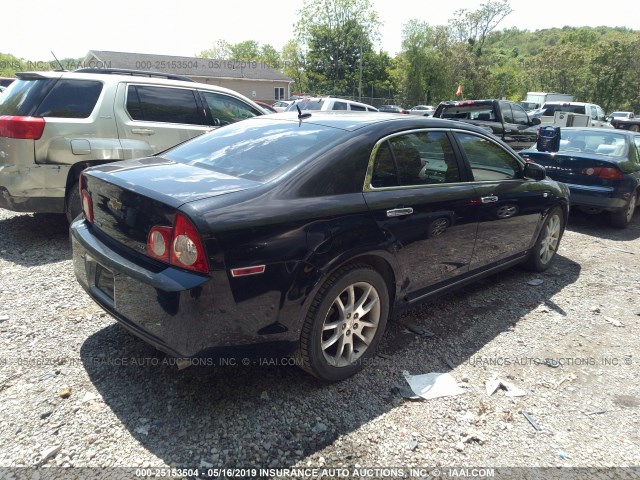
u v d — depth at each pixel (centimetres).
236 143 312
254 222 227
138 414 244
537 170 415
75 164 474
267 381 280
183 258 217
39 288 382
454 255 351
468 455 233
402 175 308
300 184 254
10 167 446
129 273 231
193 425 239
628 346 352
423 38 5194
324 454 227
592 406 278
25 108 458
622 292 456
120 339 314
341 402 265
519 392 286
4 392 255
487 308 405
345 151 277
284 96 4434
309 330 256
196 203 223
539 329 371
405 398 273
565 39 8775
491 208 377
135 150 511
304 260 241
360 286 282
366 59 5544
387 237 285
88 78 496
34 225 552
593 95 5531
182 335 220
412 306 336
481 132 390
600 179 661
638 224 753
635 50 5256
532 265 484
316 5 5444
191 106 572
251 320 232
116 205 250
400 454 230
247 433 236
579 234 676
